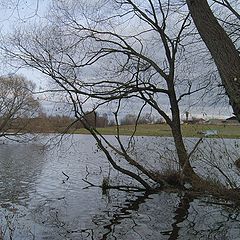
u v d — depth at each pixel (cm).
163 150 1644
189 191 1387
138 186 1695
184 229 1065
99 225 1116
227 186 1248
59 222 1147
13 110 4047
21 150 4178
